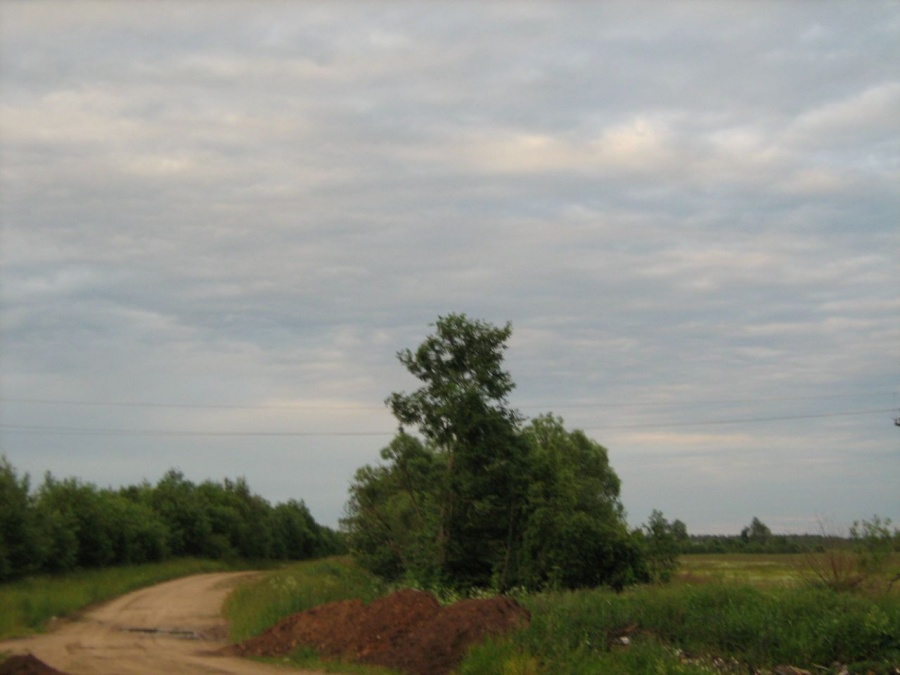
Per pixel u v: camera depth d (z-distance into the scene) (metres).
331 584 34.34
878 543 22.94
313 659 19.83
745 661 17.50
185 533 81.12
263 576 57.41
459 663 17.59
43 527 48.97
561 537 31.61
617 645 18.08
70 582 46.44
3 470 47.81
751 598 20.17
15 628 26.56
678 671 15.67
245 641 22.42
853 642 17.88
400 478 39.31
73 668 18.50
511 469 33.59
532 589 31.64
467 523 34.25
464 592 33.03
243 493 105.06
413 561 36.47
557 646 17.12
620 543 31.50
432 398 34.38
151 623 29.91
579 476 48.56
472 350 34.91
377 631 20.31
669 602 20.11
